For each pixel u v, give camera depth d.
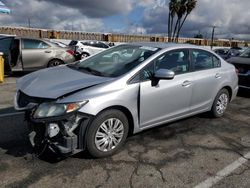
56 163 3.27
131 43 4.65
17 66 9.13
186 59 4.42
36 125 3.13
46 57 9.65
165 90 3.95
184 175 3.17
